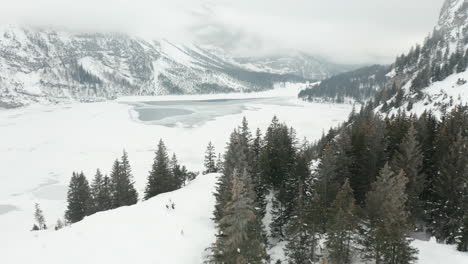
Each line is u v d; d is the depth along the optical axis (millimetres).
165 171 61000
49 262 25016
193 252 28062
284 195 38625
